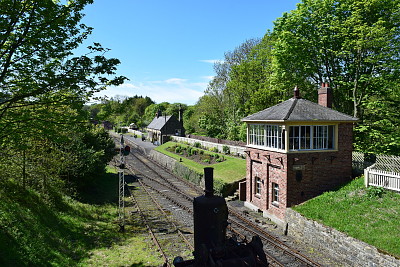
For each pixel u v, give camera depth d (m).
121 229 16.67
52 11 8.63
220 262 6.54
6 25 7.94
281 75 27.48
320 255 13.73
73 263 11.60
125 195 26.34
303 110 18.48
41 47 8.86
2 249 9.62
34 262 10.14
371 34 20.75
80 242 14.05
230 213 20.61
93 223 17.28
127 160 49.75
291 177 17.62
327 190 18.39
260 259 7.01
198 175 30.38
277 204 18.78
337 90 26.19
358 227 13.23
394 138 22.12
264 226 17.95
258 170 21.12
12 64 8.88
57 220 15.23
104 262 12.27
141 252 13.66
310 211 15.73
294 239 15.86
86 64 8.93
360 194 16.05
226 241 7.75
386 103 23.34
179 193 26.62
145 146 64.81
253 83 41.03
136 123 108.50
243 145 38.59
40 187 18.25
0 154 13.09
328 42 25.23
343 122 18.19
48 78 8.76
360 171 18.77
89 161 23.45
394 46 22.45
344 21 23.42
